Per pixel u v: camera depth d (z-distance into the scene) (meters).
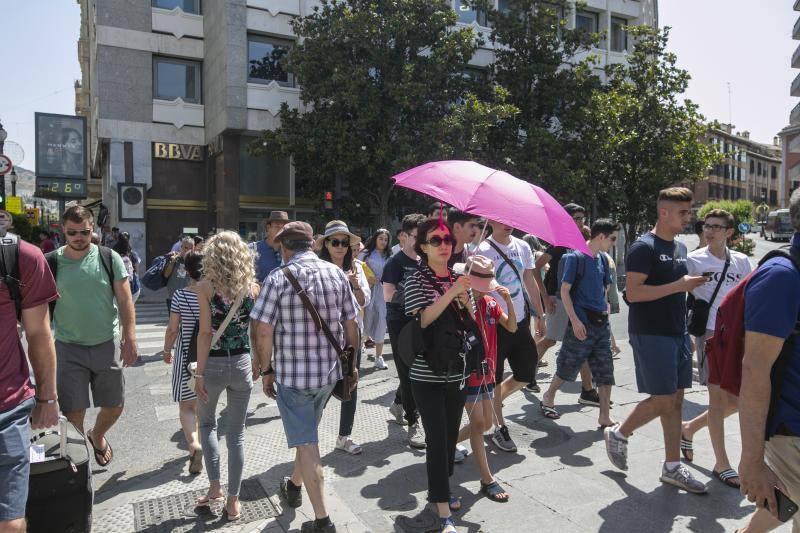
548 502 3.73
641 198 23.53
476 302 3.75
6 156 13.81
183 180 23.48
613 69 24.89
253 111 21.22
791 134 58.94
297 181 23.62
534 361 4.75
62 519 3.15
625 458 4.03
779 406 2.22
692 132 23.81
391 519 3.54
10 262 2.58
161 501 3.89
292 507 3.76
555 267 6.28
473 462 4.44
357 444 4.84
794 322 2.14
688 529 3.38
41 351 2.73
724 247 4.94
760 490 2.14
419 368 3.42
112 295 4.31
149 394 6.89
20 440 2.50
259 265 6.25
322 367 3.43
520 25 21.86
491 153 21.28
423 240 3.46
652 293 3.75
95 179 37.22
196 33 23.38
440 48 19.20
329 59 18.75
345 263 5.68
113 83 22.14
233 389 3.73
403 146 18.33
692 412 5.60
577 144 22.42
